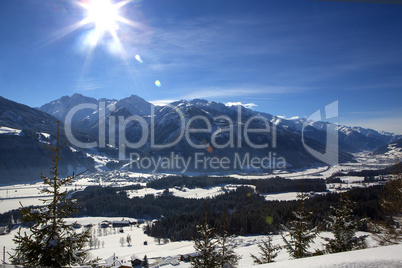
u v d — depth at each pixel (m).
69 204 9.12
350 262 3.47
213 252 15.09
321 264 3.51
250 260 35.97
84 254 8.99
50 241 8.27
